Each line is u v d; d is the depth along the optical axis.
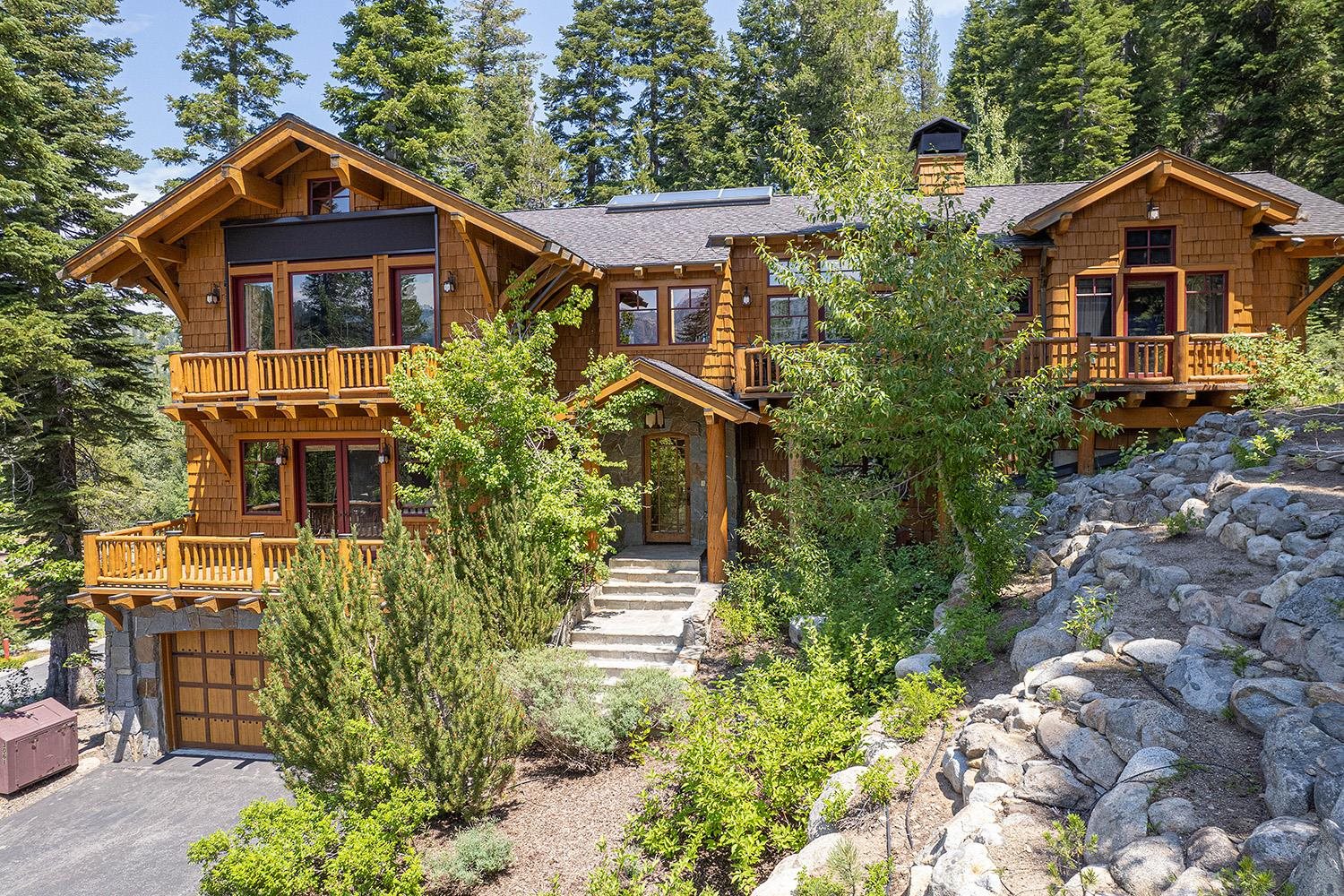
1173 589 7.34
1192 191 15.10
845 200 10.45
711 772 7.11
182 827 11.33
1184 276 15.18
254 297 15.48
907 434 9.93
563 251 13.90
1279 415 10.80
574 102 41.62
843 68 32.69
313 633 9.09
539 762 10.19
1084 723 5.71
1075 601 7.75
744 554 16.23
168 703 14.32
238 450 15.50
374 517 15.16
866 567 11.23
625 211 19.98
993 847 4.86
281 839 7.38
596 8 41.09
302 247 15.10
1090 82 29.12
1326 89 21.25
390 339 14.89
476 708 8.80
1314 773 4.35
